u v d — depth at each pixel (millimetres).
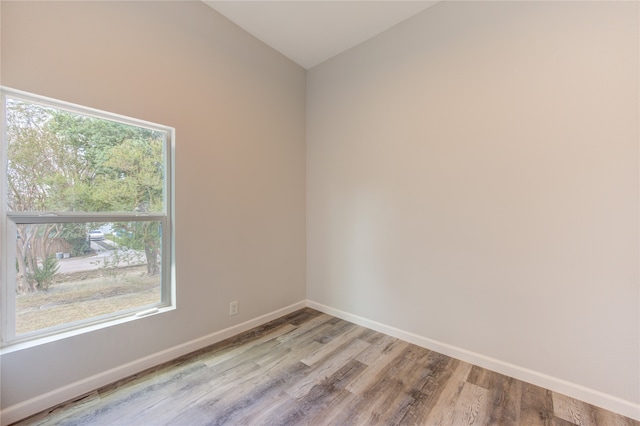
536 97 1822
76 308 1774
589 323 1674
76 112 1754
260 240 2791
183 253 2188
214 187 2385
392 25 2529
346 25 2527
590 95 1648
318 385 1849
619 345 1591
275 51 2908
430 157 2311
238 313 2598
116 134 1923
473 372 2000
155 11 2000
